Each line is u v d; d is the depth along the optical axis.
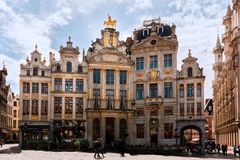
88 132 60.06
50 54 62.44
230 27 75.06
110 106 61.75
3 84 90.81
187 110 59.34
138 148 48.28
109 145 55.44
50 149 52.81
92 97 61.69
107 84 62.69
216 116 100.12
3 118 90.62
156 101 60.88
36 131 59.22
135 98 63.53
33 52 60.50
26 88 59.59
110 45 63.78
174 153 47.62
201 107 58.38
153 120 61.00
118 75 63.38
